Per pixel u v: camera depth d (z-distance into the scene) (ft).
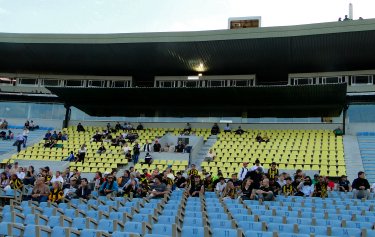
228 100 112.98
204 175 71.61
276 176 60.13
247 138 108.68
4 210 45.98
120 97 115.44
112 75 134.41
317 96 103.55
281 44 106.73
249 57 114.11
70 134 116.57
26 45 118.11
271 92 102.47
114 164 93.09
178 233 35.68
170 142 107.45
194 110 123.03
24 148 107.76
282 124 115.85
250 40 106.52
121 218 43.60
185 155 95.55
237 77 126.21
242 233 33.63
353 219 43.06
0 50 121.60
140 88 106.11
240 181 58.90
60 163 94.48
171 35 110.52
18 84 137.18
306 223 40.60
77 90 109.91
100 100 119.75
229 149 101.91
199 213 43.78
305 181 58.90
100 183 62.85
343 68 117.29
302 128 114.21
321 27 100.99
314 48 107.04
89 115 128.16
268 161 93.81
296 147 100.17
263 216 41.86
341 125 111.34
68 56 122.52
